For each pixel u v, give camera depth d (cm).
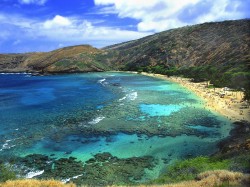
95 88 11506
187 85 11681
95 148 4784
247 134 5000
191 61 16975
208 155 4350
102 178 3731
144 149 4750
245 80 9838
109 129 5750
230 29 17638
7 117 6750
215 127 5869
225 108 7388
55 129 5762
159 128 5800
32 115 6938
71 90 11125
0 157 4347
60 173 3878
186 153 4556
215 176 1900
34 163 4184
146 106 7756
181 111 7175
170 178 2639
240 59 13150
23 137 5275
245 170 2214
